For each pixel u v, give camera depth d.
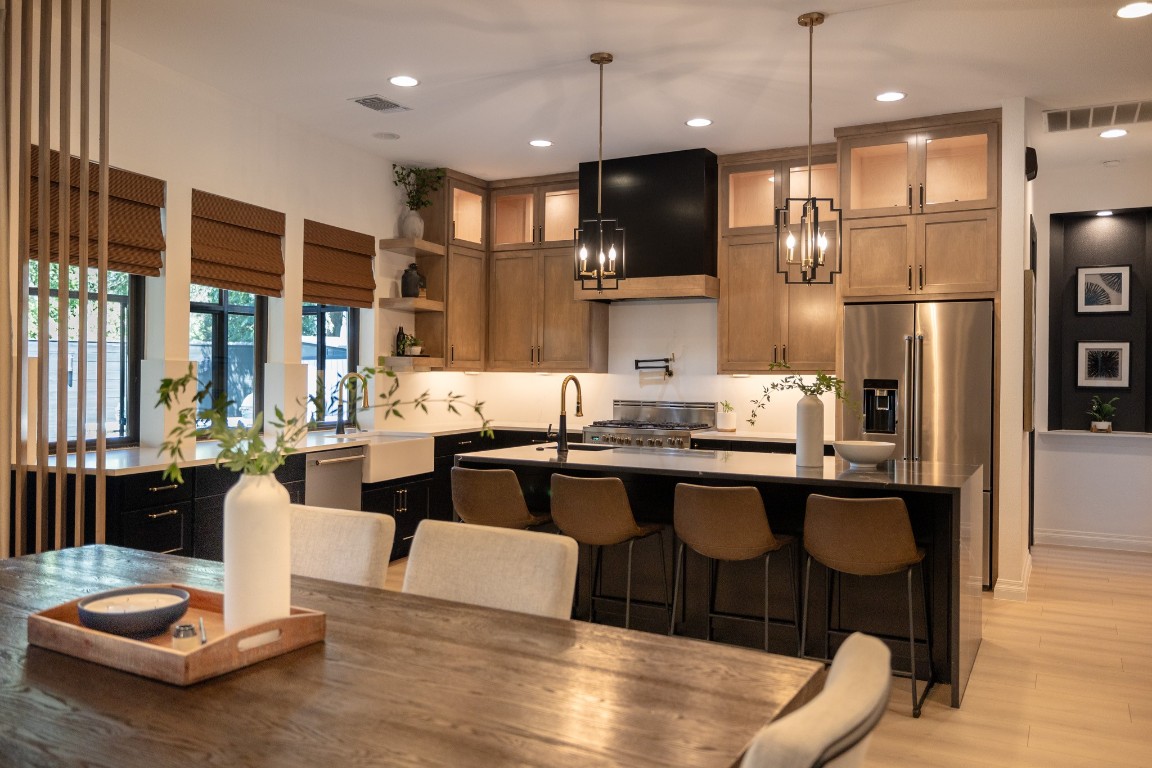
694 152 6.18
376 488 5.75
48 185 3.55
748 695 1.46
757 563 4.01
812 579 3.91
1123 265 6.65
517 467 4.58
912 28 4.05
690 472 3.80
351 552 2.36
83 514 3.71
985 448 5.22
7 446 3.47
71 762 1.19
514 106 5.24
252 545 1.62
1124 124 5.49
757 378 6.59
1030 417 5.48
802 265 4.23
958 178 5.62
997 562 5.21
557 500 3.90
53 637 1.64
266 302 5.58
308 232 5.72
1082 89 4.89
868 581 3.81
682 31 4.11
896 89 4.91
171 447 1.63
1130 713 3.34
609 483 3.75
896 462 4.29
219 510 4.49
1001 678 3.73
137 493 3.99
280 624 1.63
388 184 6.52
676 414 6.87
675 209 6.24
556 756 1.22
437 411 7.07
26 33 3.49
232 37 4.21
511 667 1.59
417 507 6.19
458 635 1.77
